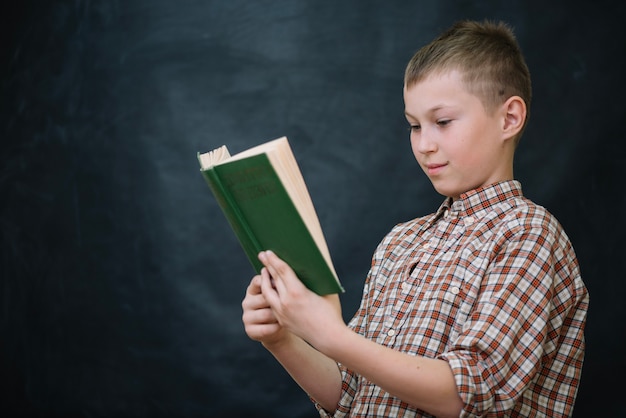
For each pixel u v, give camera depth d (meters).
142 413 2.60
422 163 1.20
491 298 1.04
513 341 1.01
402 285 1.17
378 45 2.55
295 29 2.58
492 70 1.17
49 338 2.65
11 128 2.70
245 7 2.61
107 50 2.66
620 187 2.34
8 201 2.69
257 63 2.60
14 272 2.68
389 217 2.53
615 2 2.39
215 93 2.61
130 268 2.63
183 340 2.59
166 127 2.63
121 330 2.62
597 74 2.38
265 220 0.92
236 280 2.59
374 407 1.12
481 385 0.98
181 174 2.62
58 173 2.67
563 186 2.38
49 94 2.69
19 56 2.71
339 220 2.54
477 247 1.12
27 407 2.65
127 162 2.64
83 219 2.65
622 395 2.29
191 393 2.58
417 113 1.18
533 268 1.05
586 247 2.36
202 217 2.61
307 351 1.21
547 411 1.13
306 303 0.95
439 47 1.18
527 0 2.44
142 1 2.65
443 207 1.25
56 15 2.69
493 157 1.18
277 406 2.54
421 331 1.09
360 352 0.95
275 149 0.88
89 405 2.62
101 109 2.66
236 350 2.57
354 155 2.55
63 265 2.66
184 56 2.63
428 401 0.98
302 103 2.58
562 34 2.41
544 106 2.40
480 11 2.48
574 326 1.14
